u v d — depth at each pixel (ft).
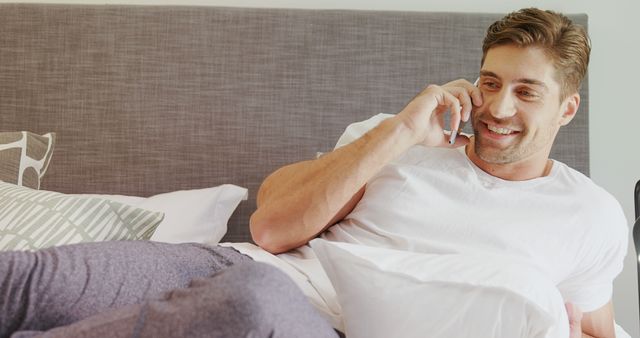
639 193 5.07
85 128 6.55
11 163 5.37
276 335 2.62
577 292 4.76
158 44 6.53
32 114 6.55
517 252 4.51
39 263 3.14
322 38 6.53
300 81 6.54
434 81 6.56
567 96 4.60
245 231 6.56
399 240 4.60
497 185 4.76
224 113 6.55
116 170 6.56
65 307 3.16
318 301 4.08
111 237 4.41
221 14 6.55
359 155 4.53
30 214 4.29
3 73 6.53
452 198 4.76
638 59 6.95
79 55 6.53
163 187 6.56
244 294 2.59
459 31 6.57
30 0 6.86
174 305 2.70
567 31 4.50
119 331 2.68
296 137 6.55
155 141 6.55
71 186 6.56
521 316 3.56
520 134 4.50
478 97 4.58
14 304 3.06
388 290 3.67
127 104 6.54
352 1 6.95
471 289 3.60
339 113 6.55
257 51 6.54
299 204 4.59
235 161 6.56
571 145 6.53
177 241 5.67
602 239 4.66
